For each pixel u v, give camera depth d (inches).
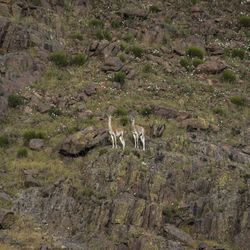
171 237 2297.0
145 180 2495.1
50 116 3046.3
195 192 2508.6
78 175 2581.2
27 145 2832.2
